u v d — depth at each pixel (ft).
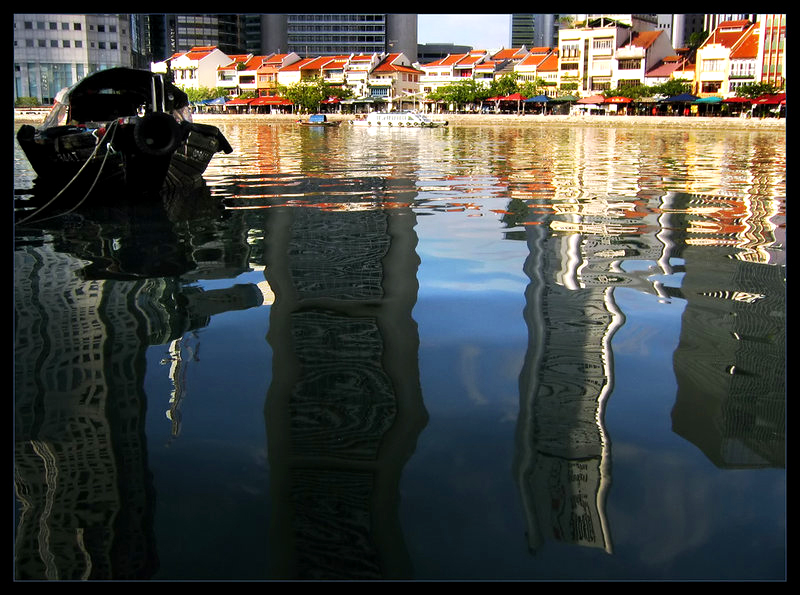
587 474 9.04
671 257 21.02
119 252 22.33
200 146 41.01
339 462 9.30
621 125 187.83
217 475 9.04
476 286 17.65
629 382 11.72
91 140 33.83
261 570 7.39
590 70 221.46
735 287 17.49
